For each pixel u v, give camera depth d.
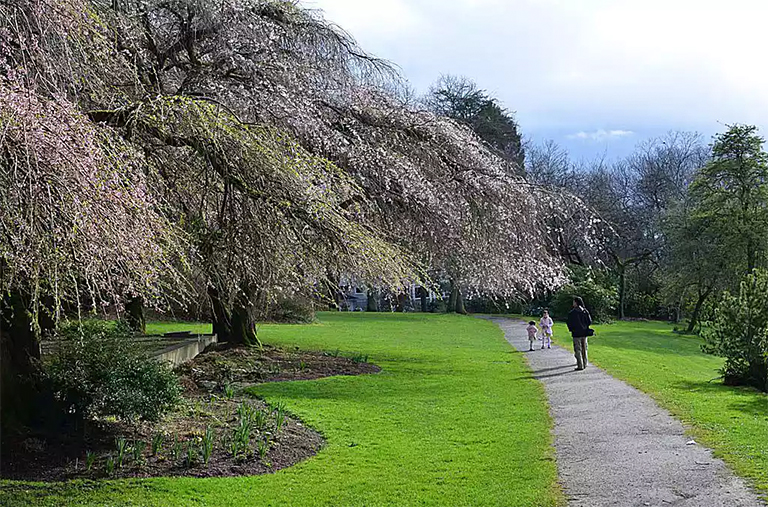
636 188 55.12
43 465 7.00
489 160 14.45
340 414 10.39
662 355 23.56
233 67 11.03
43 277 5.55
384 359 18.44
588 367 16.38
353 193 9.99
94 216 5.18
